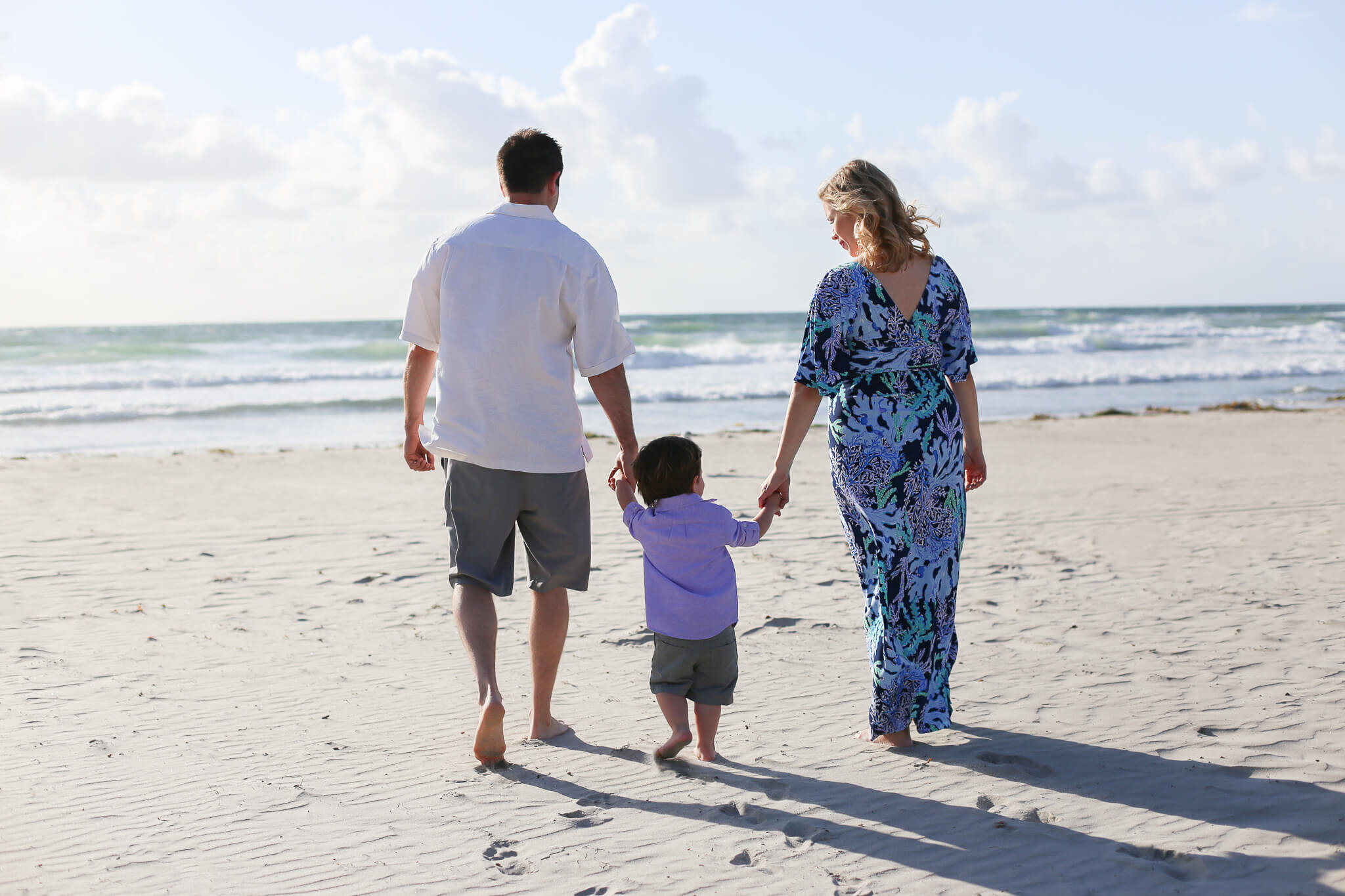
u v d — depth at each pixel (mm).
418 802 2900
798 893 2328
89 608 5398
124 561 6656
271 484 10453
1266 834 2568
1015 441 13711
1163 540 6848
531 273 3160
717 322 62312
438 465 11852
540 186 3262
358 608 5395
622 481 3295
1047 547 6699
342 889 2385
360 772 3145
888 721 3215
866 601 3305
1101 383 26047
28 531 7734
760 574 6039
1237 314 73812
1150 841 2555
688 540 3154
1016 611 5027
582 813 2811
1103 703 3627
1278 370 27672
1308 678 3820
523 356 3182
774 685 3994
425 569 6398
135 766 3193
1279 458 11492
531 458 3223
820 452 12992
